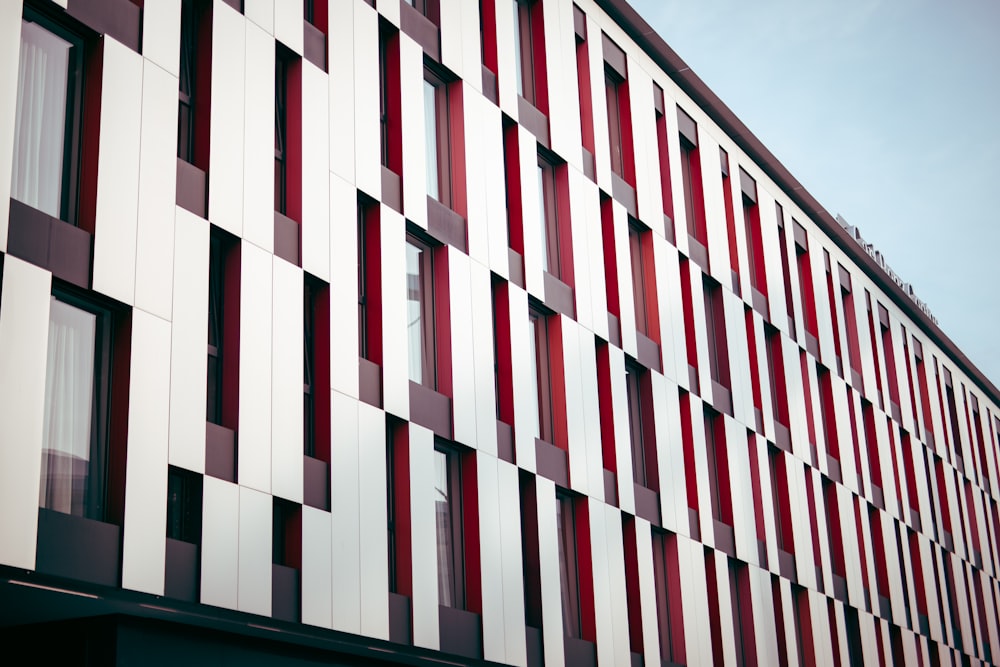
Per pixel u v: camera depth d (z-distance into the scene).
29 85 18.06
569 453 27.81
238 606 18.94
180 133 20.36
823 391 42.97
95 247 17.91
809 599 37.31
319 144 22.69
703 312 35.38
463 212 26.39
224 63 20.94
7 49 17.20
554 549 26.52
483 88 28.06
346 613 20.86
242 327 20.12
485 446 25.22
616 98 34.47
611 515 28.70
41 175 17.91
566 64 31.55
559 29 31.56
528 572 26.05
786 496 37.78
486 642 24.00
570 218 30.08
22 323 16.70
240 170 20.78
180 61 20.66
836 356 44.22
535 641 25.48
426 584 22.88
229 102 20.86
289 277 21.28
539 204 29.80
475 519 24.56
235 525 19.19
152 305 18.59
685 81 37.31
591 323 29.80
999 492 61.28
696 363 34.28
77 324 17.98
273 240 21.17
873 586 42.25
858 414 44.75
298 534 20.36
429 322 25.12
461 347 25.20
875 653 41.09
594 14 33.47
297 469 20.52
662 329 32.94
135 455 17.84
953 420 57.12
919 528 48.38
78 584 17.06
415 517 22.98
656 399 31.83
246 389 19.94
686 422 33.09
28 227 17.16
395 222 24.17
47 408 17.33
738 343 37.06
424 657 23.16
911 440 49.59
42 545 16.52
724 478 34.59
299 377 21.03
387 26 25.52
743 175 40.59
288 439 20.50
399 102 25.16
